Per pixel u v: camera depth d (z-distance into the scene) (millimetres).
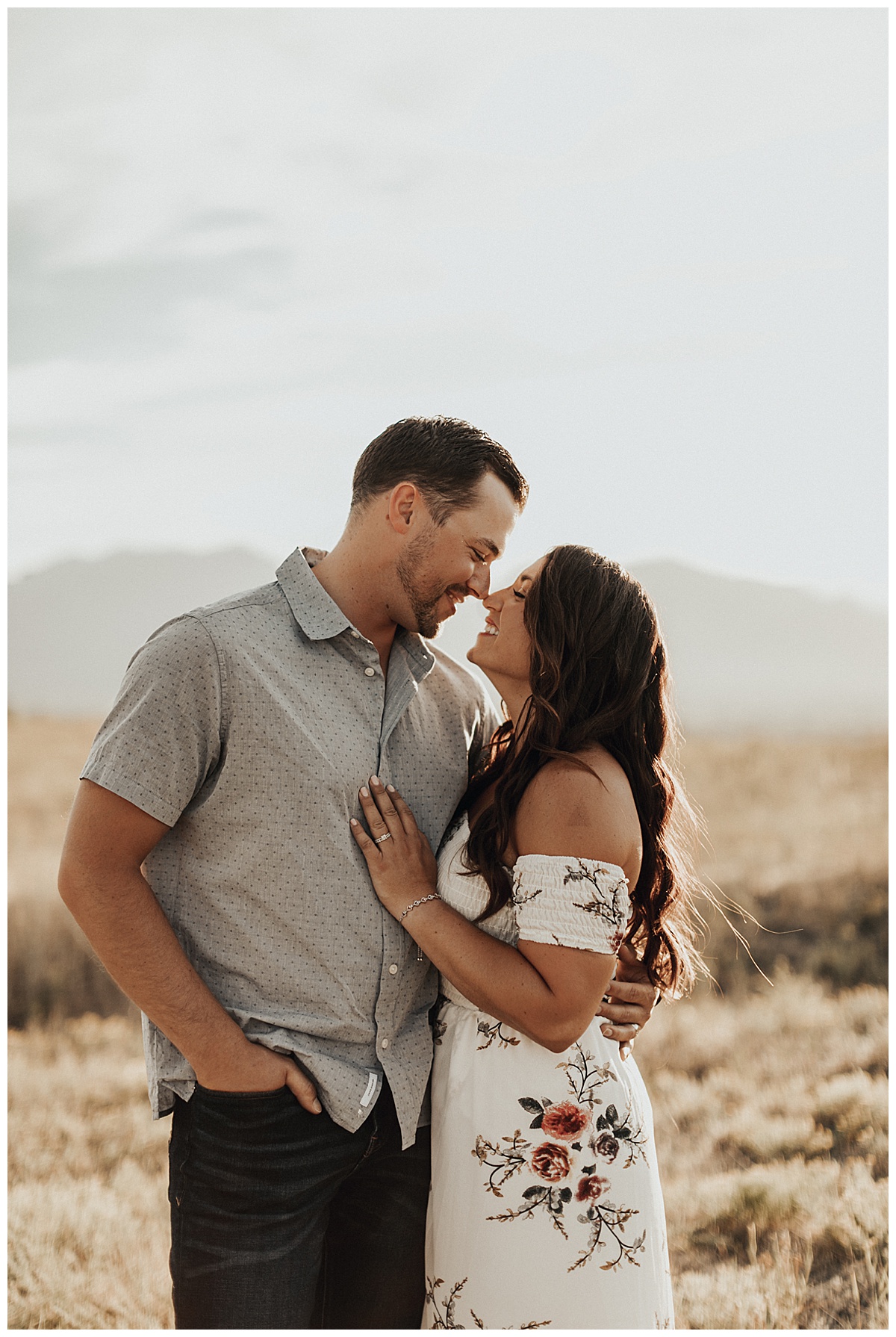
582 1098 1680
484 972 1588
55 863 7074
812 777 8836
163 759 1538
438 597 1793
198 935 1652
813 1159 3926
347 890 1651
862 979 5742
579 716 1737
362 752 1696
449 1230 1680
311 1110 1610
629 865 1664
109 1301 3080
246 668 1612
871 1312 2971
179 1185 1644
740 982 5789
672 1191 3721
